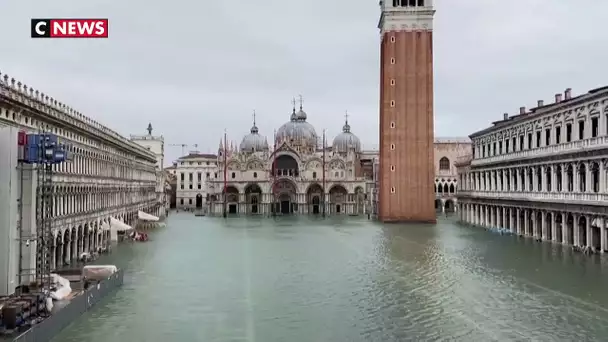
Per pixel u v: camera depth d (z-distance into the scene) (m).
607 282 54.56
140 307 46.53
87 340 37.38
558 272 60.31
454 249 82.06
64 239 65.38
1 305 39.06
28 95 51.16
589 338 37.12
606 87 69.19
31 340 34.12
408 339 37.56
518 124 100.62
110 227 85.50
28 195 46.66
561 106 82.12
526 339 37.09
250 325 41.34
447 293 51.12
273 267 67.75
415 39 138.25
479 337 37.72
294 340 37.66
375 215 178.38
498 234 104.31
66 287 45.88
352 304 47.56
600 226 70.88
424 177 137.75
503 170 107.88
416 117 138.00
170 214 194.88
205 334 39.09
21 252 46.41
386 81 138.50
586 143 74.06
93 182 78.25
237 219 164.62
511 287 53.06
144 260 73.06
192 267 67.56
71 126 64.56
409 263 69.19
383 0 140.62
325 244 93.50
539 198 88.62
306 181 190.62
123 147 100.06
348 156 193.88
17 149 45.53
